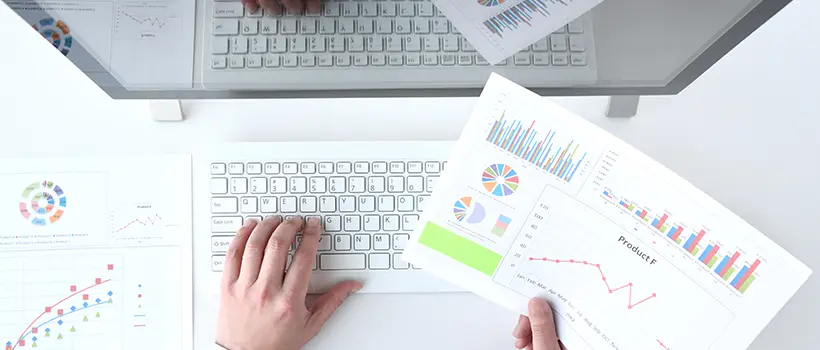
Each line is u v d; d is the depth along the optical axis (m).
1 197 0.75
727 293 0.61
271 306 0.70
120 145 0.78
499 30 0.61
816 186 0.79
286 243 0.72
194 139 0.78
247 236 0.74
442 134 0.80
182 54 0.61
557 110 0.64
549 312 0.64
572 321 0.65
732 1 0.54
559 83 0.68
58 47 0.62
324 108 0.80
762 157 0.80
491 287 0.66
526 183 0.65
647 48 0.61
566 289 0.65
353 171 0.76
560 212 0.65
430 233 0.66
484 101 0.65
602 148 0.64
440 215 0.66
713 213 0.61
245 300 0.71
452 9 0.59
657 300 0.62
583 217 0.64
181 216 0.76
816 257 0.77
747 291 0.60
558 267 0.65
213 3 0.57
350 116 0.80
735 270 0.61
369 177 0.76
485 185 0.65
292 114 0.80
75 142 0.78
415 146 0.77
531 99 0.64
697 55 0.62
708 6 0.55
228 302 0.71
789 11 0.83
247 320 0.70
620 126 0.81
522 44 0.62
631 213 0.63
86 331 0.73
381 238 0.76
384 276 0.75
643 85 0.69
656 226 0.62
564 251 0.65
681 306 0.62
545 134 0.64
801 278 0.59
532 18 0.60
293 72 0.63
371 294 0.76
